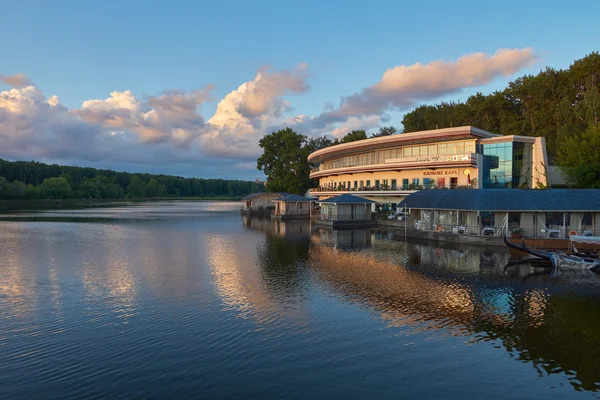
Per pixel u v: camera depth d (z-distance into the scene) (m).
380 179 82.56
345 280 31.09
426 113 124.56
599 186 54.66
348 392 14.88
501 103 96.31
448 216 54.09
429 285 29.36
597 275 32.19
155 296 27.14
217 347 18.81
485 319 22.20
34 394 14.84
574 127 73.19
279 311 23.81
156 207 169.25
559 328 20.86
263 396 14.63
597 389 15.11
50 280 31.92
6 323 22.19
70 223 85.19
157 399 14.48
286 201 93.62
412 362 17.22
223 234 64.12
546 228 46.41
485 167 68.00
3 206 163.12
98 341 19.61
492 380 15.73
